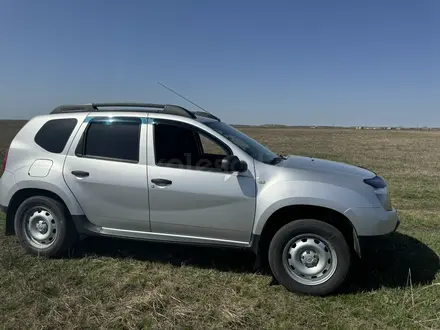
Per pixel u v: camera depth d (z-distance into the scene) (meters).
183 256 4.67
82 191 4.34
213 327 3.19
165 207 4.12
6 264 4.32
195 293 3.76
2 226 5.74
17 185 4.50
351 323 3.26
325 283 3.74
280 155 4.93
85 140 4.41
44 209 4.52
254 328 3.20
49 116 4.67
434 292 3.76
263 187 3.89
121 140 4.30
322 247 3.77
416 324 3.23
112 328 3.15
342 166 4.46
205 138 4.15
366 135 56.91
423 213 7.14
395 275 4.18
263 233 4.01
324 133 64.06
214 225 4.03
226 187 3.94
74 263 4.41
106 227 4.38
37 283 3.88
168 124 4.24
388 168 15.07
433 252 4.87
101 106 4.68
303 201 3.75
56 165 4.42
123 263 4.43
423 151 25.08
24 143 4.63
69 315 3.32
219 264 4.46
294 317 3.36
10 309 3.42
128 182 4.18
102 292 3.74
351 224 3.76
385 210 3.85
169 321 3.26
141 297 3.63
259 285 3.96
